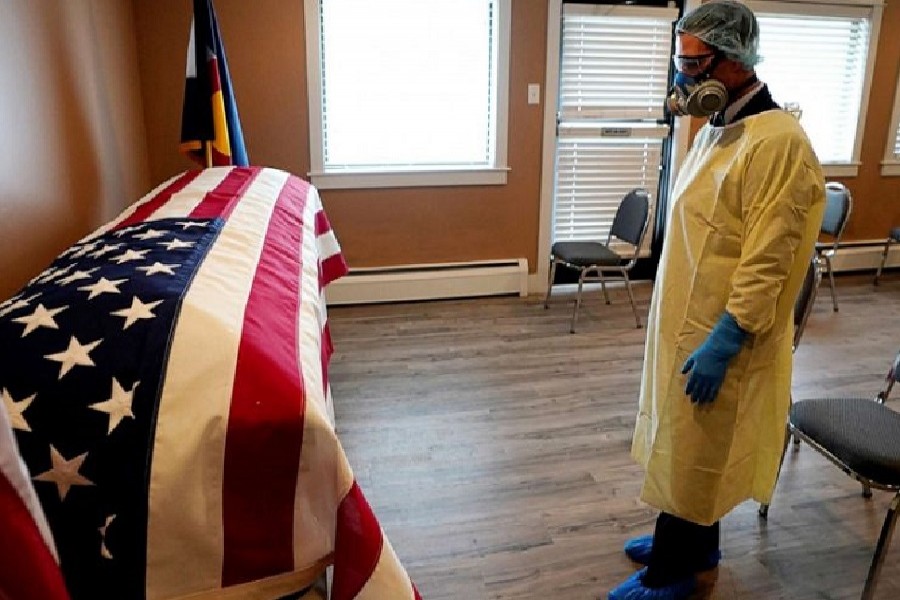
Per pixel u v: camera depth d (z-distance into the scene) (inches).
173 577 34.5
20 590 27.3
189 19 142.6
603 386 122.6
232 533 34.7
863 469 66.0
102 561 33.7
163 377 34.0
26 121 77.7
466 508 86.7
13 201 73.3
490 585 73.4
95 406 33.0
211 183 88.6
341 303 164.4
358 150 161.0
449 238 169.0
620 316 160.1
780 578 75.0
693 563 71.3
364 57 155.3
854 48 183.5
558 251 154.5
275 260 58.0
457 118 164.1
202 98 115.4
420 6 154.8
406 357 134.4
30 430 32.4
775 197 55.4
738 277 57.4
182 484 33.2
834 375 127.6
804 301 79.9
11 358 34.4
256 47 147.3
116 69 122.9
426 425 107.6
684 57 59.2
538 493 90.1
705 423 63.0
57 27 89.4
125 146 127.3
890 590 73.0
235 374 35.0
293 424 34.3
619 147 175.9
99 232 62.1
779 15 175.0
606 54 167.6
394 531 81.9
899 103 189.3
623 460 98.3
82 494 32.9
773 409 65.6
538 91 163.6
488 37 160.2
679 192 64.4
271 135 153.1
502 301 170.2
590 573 75.4
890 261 200.5
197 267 47.5
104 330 36.0
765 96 58.6
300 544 36.2
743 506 88.0
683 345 63.3
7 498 26.6
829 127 188.4
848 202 156.3
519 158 167.5
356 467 95.5
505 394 119.0
